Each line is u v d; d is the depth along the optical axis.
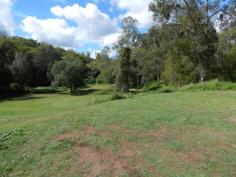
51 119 11.47
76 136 9.16
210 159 7.39
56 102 44.09
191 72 33.59
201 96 16.34
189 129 9.60
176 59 33.62
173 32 31.70
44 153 8.23
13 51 76.44
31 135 9.62
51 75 80.81
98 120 10.65
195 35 31.22
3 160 8.00
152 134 9.14
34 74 82.62
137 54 64.12
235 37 31.92
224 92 18.11
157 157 7.56
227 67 31.92
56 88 78.25
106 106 13.48
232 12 30.38
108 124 10.16
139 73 64.62
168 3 30.52
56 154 8.12
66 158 7.85
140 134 9.14
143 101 14.74
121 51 63.19
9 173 7.38
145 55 62.41
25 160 7.93
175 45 31.84
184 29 31.48
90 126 10.06
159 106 13.19
